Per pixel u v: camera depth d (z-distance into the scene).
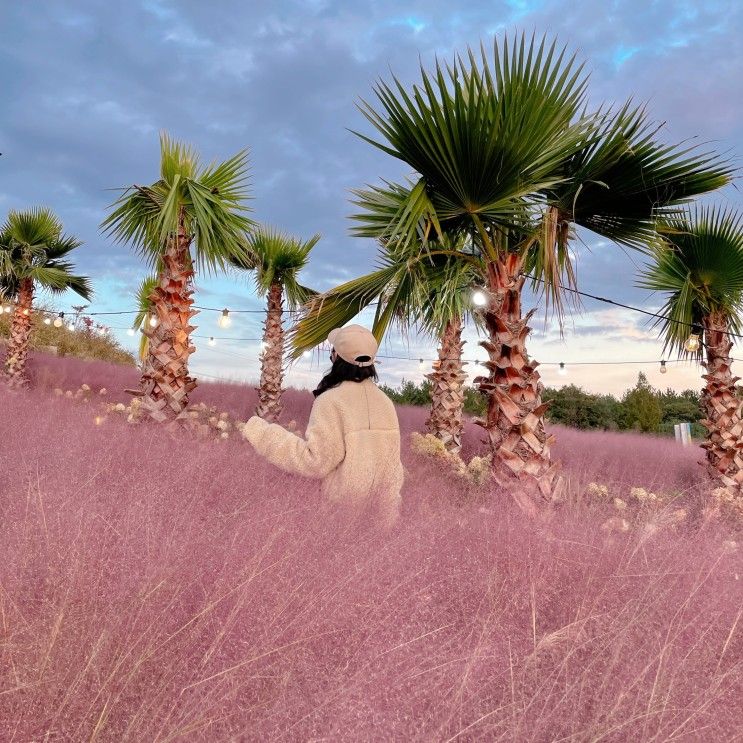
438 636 1.56
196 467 3.09
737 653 1.60
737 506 3.90
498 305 4.58
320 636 1.46
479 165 4.00
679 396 29.61
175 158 7.12
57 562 1.71
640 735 1.23
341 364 3.29
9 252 11.99
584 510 3.29
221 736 1.14
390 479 3.05
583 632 1.58
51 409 5.44
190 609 1.58
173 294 6.77
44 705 1.19
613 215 4.93
